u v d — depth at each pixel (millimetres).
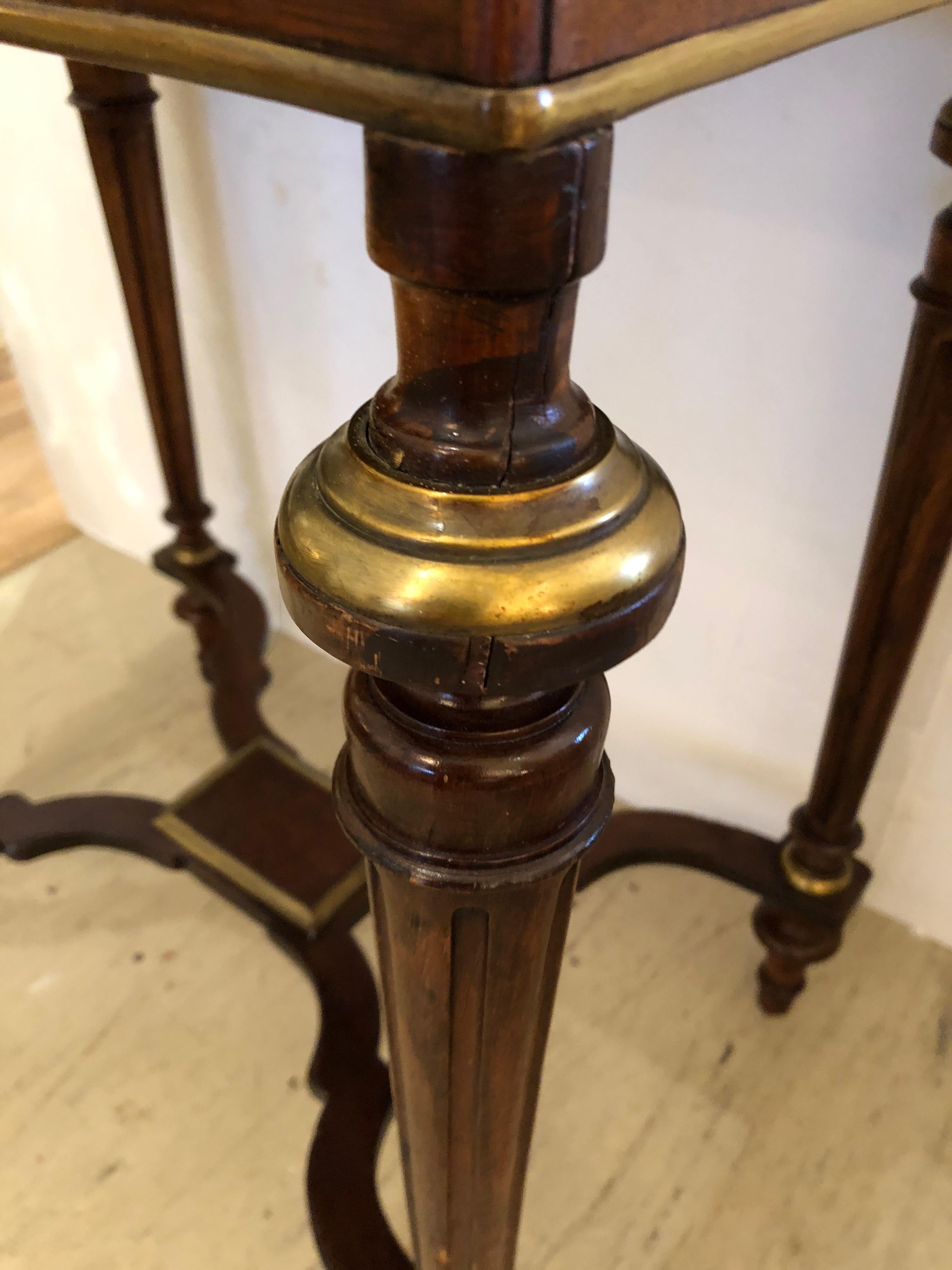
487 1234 475
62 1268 653
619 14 190
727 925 868
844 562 689
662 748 893
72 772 1005
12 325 1175
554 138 192
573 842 315
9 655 1160
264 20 206
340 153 739
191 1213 682
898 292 571
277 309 877
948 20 483
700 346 656
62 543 1337
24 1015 803
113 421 1170
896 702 600
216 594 900
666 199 612
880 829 802
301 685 1118
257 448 1007
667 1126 724
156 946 858
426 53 182
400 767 292
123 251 717
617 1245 660
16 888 905
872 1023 787
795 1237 662
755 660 780
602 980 823
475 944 337
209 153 814
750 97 553
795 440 659
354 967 752
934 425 488
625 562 255
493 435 252
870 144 536
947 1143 710
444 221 211
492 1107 406
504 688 256
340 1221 618
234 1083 758
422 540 250
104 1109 742
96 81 633
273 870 802
